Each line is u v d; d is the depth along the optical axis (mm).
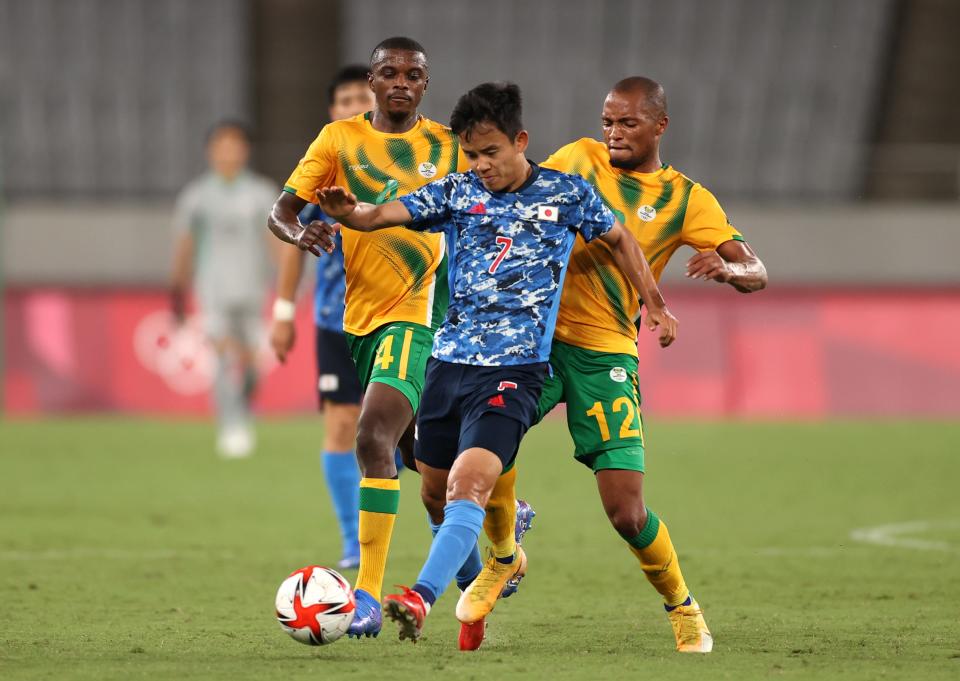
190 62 90438
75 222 75562
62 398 65625
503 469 17469
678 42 92812
